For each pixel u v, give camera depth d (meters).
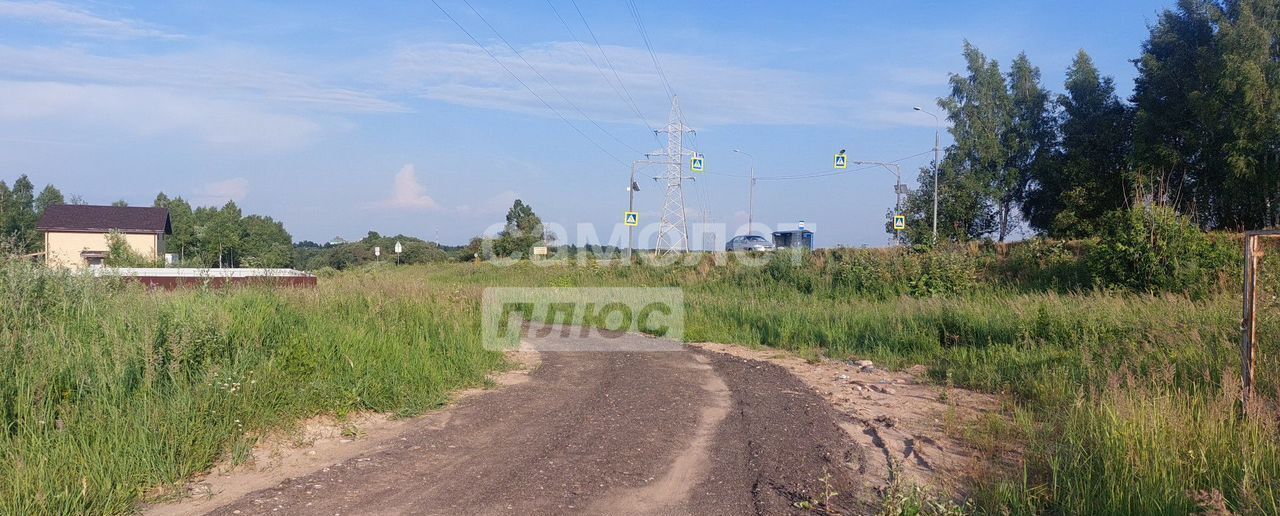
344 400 8.50
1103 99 39.16
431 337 11.98
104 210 37.91
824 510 5.90
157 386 7.16
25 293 8.89
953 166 45.50
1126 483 5.82
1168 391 7.92
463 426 8.22
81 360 7.31
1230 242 20.44
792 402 10.28
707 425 8.71
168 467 6.02
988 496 6.11
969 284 23.28
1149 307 14.94
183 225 45.69
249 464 6.57
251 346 8.80
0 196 35.25
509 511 5.61
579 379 11.56
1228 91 30.61
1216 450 6.39
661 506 5.88
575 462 6.93
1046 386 10.11
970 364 13.10
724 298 24.12
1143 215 20.33
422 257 54.66
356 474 6.39
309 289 13.60
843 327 16.91
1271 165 30.78
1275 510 5.25
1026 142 44.91
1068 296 18.48
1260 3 31.30
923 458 7.59
